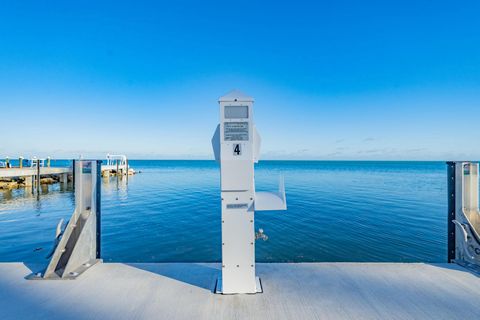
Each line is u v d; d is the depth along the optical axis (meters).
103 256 6.38
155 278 2.43
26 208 13.07
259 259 6.12
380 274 2.50
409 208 11.62
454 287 2.24
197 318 1.80
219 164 2.36
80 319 1.78
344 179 27.94
